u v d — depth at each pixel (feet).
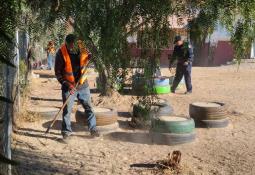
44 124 31.71
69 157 24.75
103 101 38.93
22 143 26.63
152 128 27.66
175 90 49.26
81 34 12.53
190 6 12.92
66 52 27.35
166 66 70.79
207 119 31.55
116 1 12.34
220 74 72.13
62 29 12.92
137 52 13.46
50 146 26.71
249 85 57.93
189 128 27.76
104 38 12.46
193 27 13.01
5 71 16.30
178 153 23.41
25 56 38.32
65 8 12.12
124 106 38.29
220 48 92.89
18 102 30.91
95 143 27.68
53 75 67.15
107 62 13.60
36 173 21.57
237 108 40.19
